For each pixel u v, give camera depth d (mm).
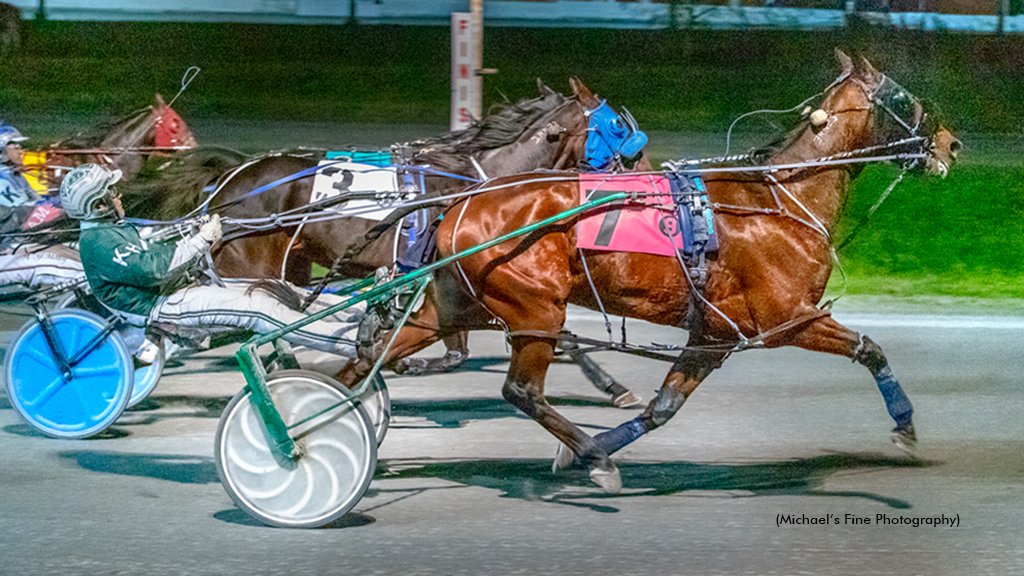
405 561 6207
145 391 9758
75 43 29734
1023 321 13750
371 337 7270
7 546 6430
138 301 7203
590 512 7121
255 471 6723
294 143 22594
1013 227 18375
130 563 6160
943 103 25594
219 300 7215
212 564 6148
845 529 6816
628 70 28703
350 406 6688
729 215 7309
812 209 7590
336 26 31812
